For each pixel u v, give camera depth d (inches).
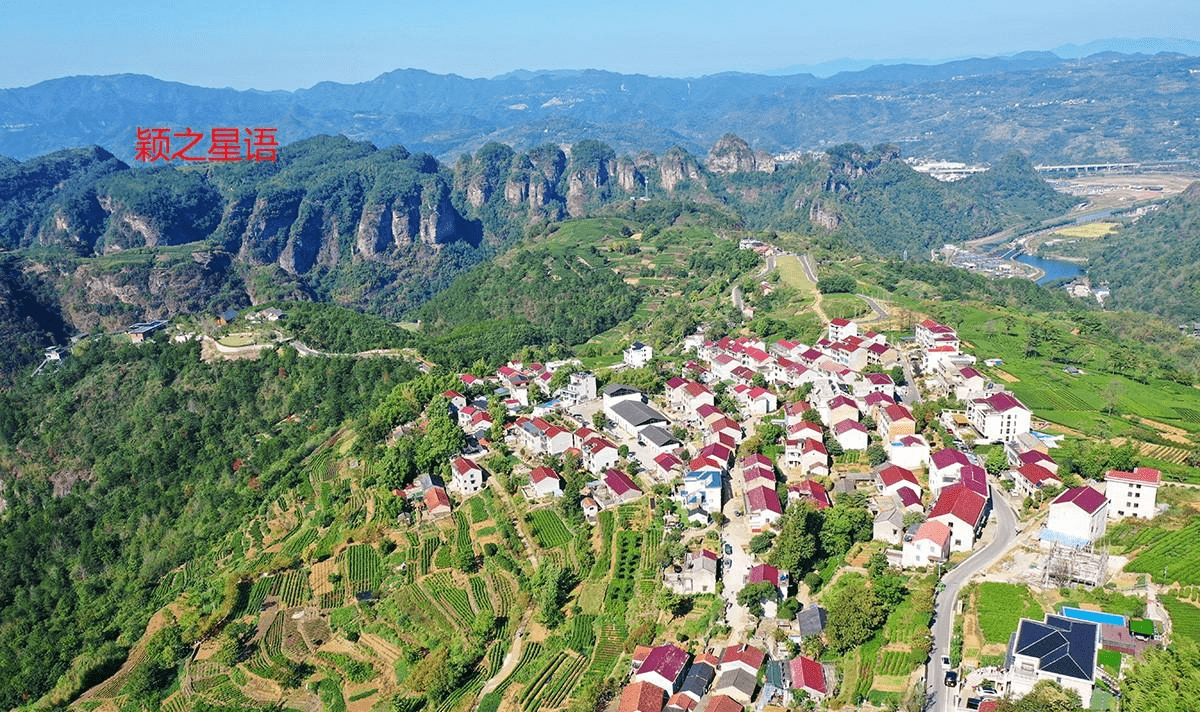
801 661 6594.5
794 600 7455.7
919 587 7372.1
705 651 7076.8
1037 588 7283.5
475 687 7613.2
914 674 6461.6
